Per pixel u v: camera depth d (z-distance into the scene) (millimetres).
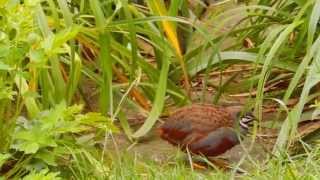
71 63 8055
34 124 7004
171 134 7715
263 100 9258
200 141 7574
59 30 8125
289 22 9117
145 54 10211
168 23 8523
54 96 7992
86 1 9156
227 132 7598
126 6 8469
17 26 6730
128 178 7000
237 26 10008
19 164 6910
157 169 7309
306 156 7605
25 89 7523
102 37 8211
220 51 9070
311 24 7898
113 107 8766
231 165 7648
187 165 7668
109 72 8250
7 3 6758
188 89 8805
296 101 9016
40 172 6492
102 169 7094
